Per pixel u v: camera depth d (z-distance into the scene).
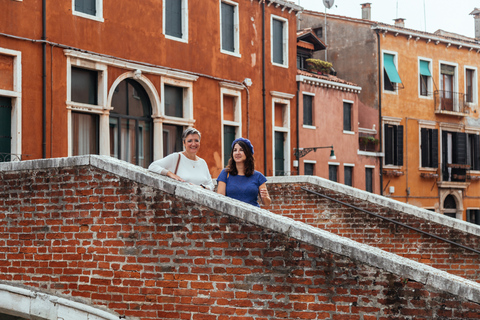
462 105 29.58
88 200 6.54
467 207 30.09
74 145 14.70
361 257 5.44
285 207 11.86
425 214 10.59
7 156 13.30
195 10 17.89
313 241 5.57
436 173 28.59
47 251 6.77
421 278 5.27
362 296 5.44
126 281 6.28
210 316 5.89
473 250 9.97
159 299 6.11
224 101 19.17
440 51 29.03
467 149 30.02
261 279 5.73
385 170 26.48
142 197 6.25
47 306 6.69
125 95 16.14
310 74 23.05
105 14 15.30
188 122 17.47
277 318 5.67
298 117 22.09
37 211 6.86
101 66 15.09
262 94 20.39
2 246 7.06
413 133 27.80
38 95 13.81
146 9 16.38
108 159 6.56
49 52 14.02
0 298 7.01
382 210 10.98
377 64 26.66
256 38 20.27
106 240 6.41
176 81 17.16
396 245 10.74
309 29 24.88
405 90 27.56
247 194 6.50
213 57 18.45
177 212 6.08
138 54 16.11
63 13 14.35
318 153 23.09
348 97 24.80
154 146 16.62
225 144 19.16
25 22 13.62
